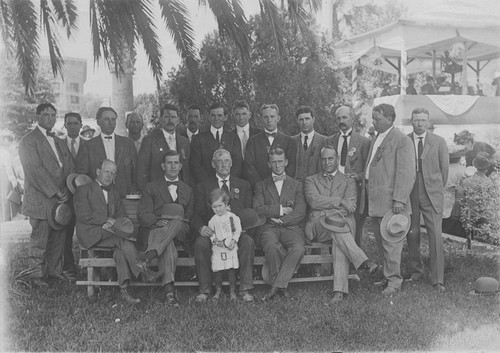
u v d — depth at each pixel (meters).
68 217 5.35
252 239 4.82
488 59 8.89
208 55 6.22
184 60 5.43
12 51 4.74
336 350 3.71
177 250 5.14
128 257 4.73
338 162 5.36
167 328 4.05
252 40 6.00
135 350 3.71
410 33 7.88
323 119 6.91
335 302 4.65
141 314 4.38
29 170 5.29
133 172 5.68
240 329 4.02
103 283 4.80
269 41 5.97
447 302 4.60
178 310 4.43
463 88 8.37
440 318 4.23
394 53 8.80
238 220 4.77
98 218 4.90
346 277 4.79
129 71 6.68
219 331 3.98
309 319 4.24
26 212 5.26
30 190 5.30
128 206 5.30
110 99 7.22
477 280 4.89
